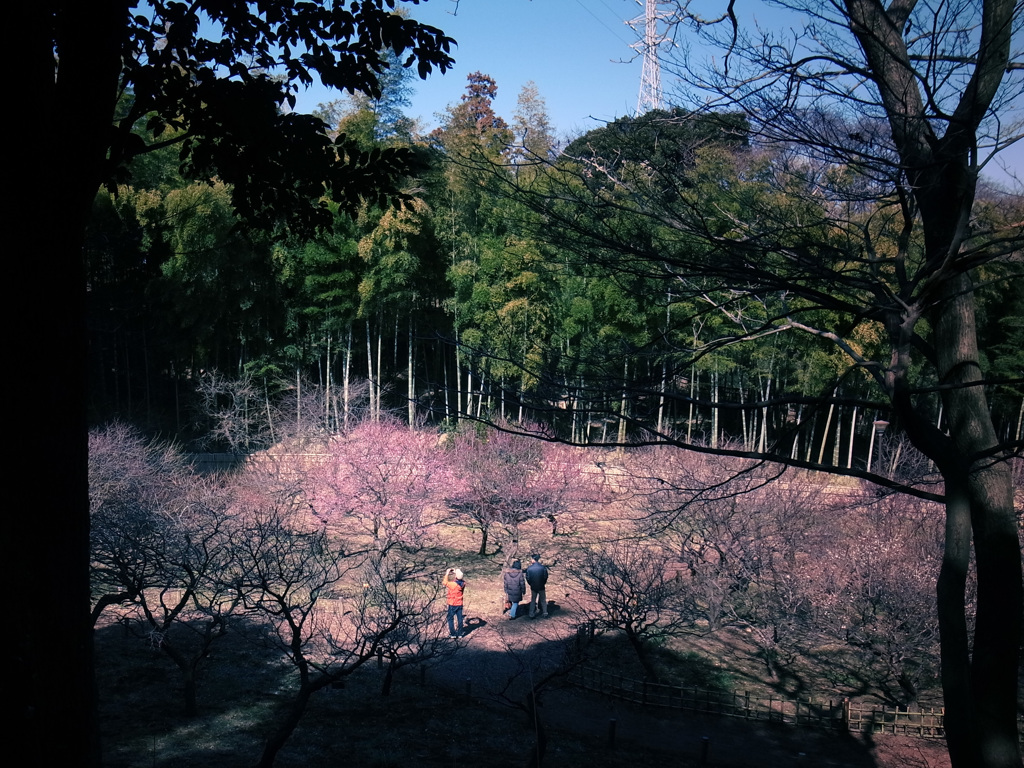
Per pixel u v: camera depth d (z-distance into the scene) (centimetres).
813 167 503
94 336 3659
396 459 2317
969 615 1352
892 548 1527
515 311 2392
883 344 2531
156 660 1377
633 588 1447
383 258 3044
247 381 3350
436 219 3081
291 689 1298
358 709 1226
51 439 393
